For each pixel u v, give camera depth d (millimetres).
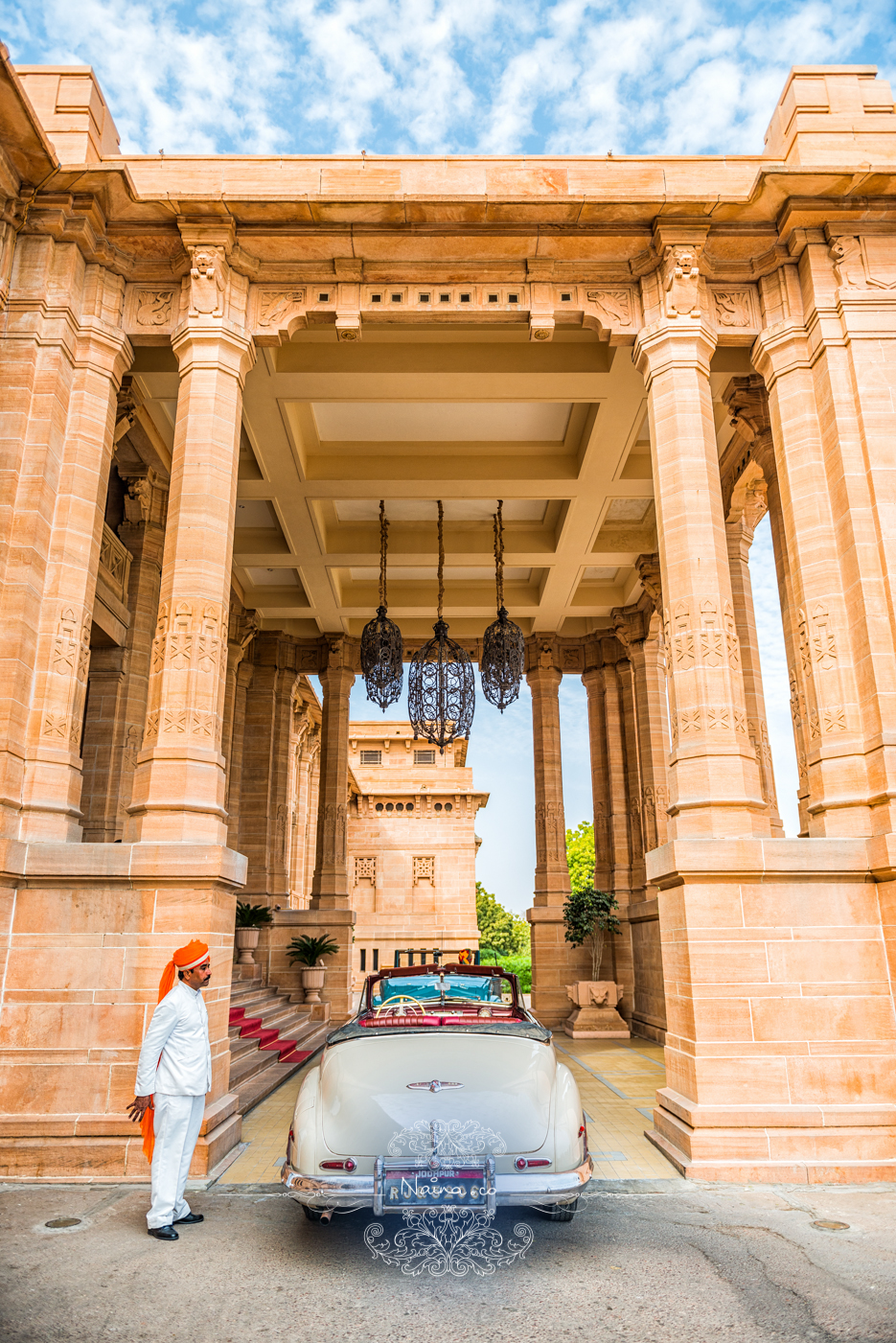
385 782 34219
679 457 8523
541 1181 4562
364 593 18172
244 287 9242
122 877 7012
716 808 7457
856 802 7598
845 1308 4027
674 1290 4254
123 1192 6055
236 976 16000
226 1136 6945
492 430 13430
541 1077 5082
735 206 8773
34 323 8352
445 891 33125
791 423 8797
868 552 8023
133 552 13781
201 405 8578
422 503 15336
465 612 18438
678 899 7375
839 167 8430
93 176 8328
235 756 18391
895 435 8203
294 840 27281
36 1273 4461
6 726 7457
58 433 8367
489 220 8922
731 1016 6922
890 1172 6355
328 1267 4582
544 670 19359
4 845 6848
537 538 16141
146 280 9234
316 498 13977
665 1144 7121
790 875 7164
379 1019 6055
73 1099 6633
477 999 6871
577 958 17703
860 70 9148
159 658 7988
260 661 19375
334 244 9102
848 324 8500
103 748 12953
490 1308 4051
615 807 18484
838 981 7000
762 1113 6629
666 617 8406
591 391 11547
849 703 7969
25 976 6859
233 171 9219
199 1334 3750
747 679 13055
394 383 11461
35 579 7938
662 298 9086
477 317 9359
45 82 8945
